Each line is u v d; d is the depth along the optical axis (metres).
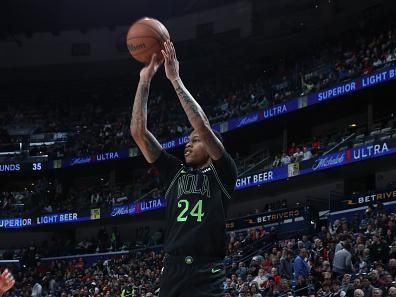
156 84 46.16
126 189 40.62
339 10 39.69
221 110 39.25
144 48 4.92
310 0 41.28
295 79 36.91
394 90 29.77
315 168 29.34
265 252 26.03
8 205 42.91
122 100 47.88
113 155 41.41
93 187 43.81
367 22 37.03
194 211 4.55
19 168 43.78
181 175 4.76
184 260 4.46
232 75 43.91
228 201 4.68
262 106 35.16
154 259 31.95
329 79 32.12
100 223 41.94
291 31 40.69
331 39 39.34
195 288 4.41
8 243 44.78
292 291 18.39
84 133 45.31
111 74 49.03
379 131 27.84
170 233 4.61
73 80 49.53
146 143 4.83
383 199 25.84
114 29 49.50
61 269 37.41
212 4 45.94
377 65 29.61
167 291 4.46
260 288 20.17
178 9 47.19
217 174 4.66
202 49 45.19
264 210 33.72
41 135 46.38
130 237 41.72
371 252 19.09
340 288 16.30
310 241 24.31
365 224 23.27
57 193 44.50
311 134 35.66
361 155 27.39
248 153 38.72
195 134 4.88
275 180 31.09
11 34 49.66
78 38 49.88
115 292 28.11
